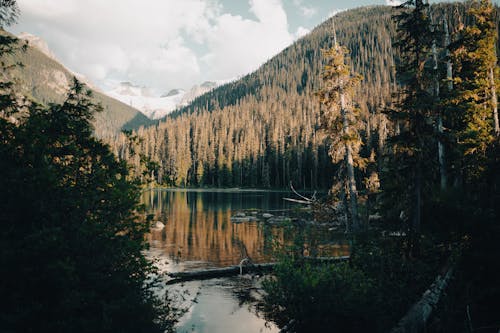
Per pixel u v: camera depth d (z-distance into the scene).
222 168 104.81
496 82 20.61
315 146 85.56
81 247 5.98
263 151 103.00
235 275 15.77
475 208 9.13
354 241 11.27
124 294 6.60
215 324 10.29
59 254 5.33
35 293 5.00
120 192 7.16
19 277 4.85
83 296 5.55
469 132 18.09
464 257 8.16
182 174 107.88
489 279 7.38
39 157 5.73
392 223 11.74
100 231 6.38
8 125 5.70
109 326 5.62
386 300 7.97
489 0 20.34
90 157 7.27
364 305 7.61
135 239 7.64
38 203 5.36
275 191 87.75
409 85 12.43
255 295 12.93
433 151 12.36
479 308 6.77
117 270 6.91
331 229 22.77
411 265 8.92
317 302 8.16
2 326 4.64
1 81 6.29
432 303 6.84
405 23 12.75
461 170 16.47
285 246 11.46
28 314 4.79
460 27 20.59
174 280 14.80
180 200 61.28
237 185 103.94
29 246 4.86
